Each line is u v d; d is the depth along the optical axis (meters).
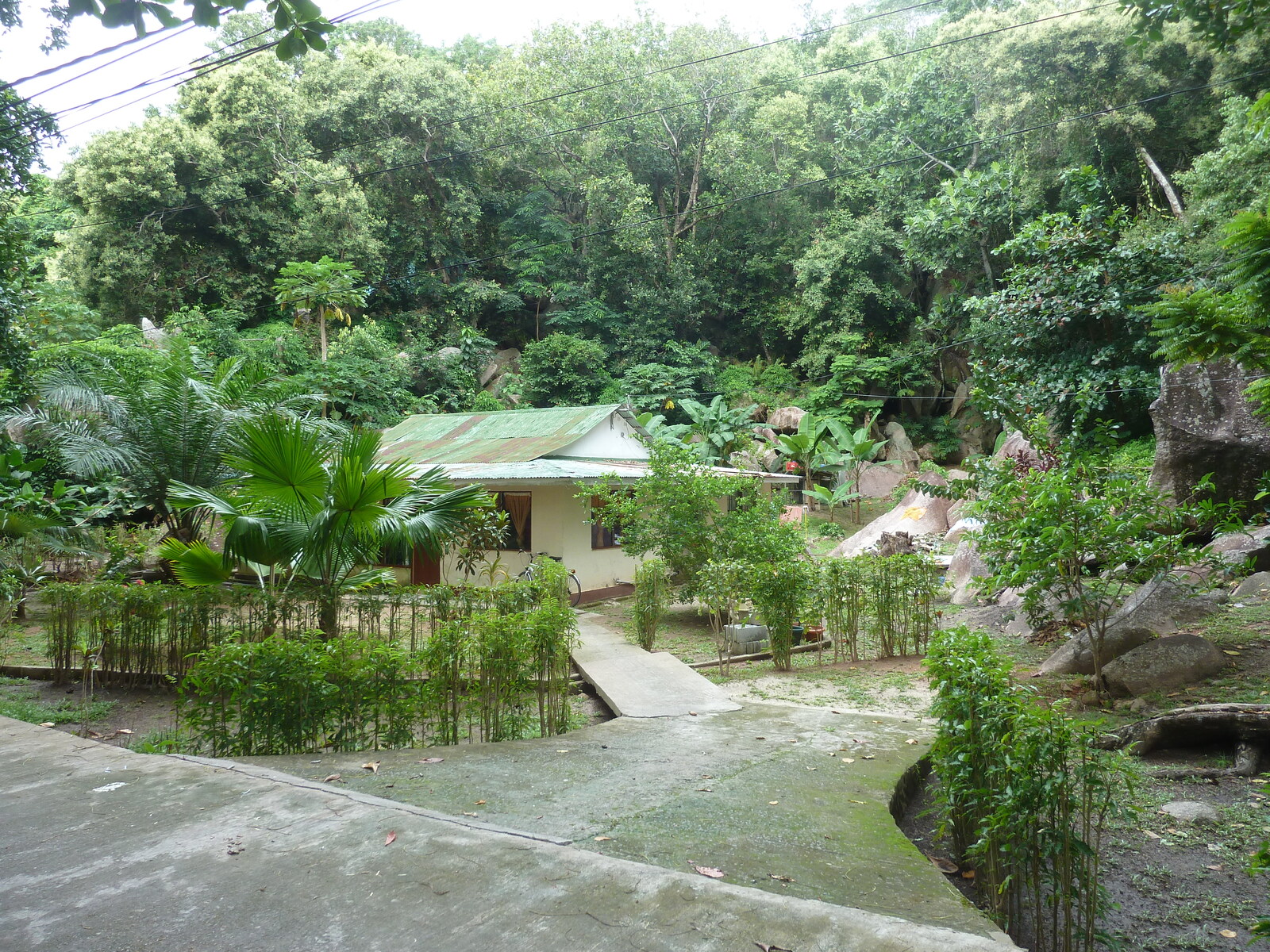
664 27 33.09
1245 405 9.46
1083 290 17.48
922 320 27.98
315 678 4.84
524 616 5.71
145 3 3.54
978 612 9.67
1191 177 16.72
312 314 27.08
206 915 2.56
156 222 26.30
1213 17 7.38
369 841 3.13
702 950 2.31
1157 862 3.57
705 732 5.34
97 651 7.81
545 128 32.09
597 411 15.15
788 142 30.95
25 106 10.25
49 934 2.45
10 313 12.62
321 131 30.58
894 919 2.46
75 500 12.98
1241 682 5.65
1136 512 6.09
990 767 3.21
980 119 22.95
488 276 34.59
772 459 25.62
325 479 7.50
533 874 2.82
